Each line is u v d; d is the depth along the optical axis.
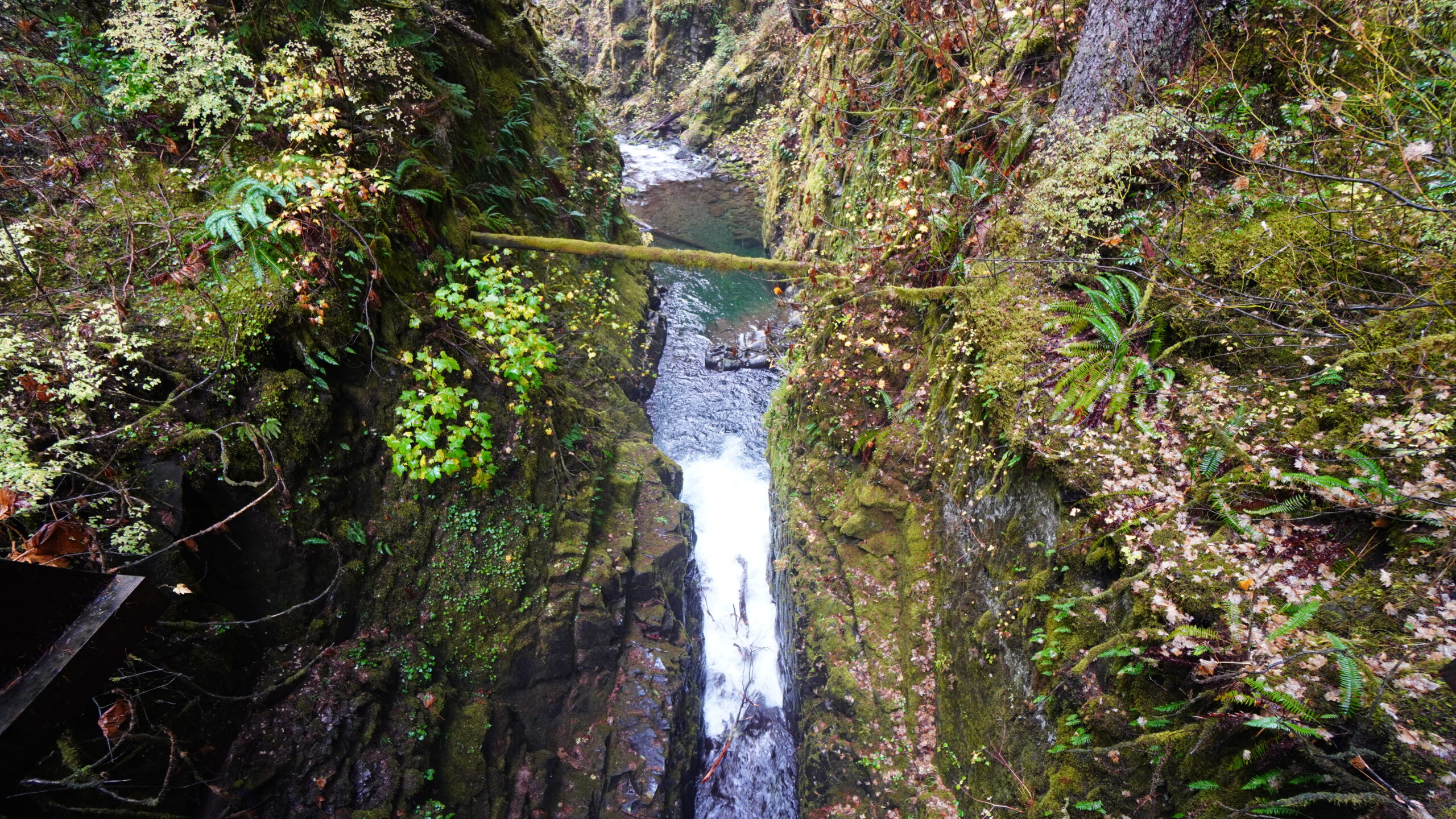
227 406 3.36
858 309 5.36
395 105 4.86
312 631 3.61
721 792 5.17
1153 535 2.51
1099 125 3.59
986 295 3.89
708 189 14.51
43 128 3.71
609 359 7.16
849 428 5.41
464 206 5.42
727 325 9.48
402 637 4.01
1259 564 2.31
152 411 3.10
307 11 4.34
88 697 1.67
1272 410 2.59
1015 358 3.51
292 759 3.31
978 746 3.52
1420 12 2.91
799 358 6.23
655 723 4.70
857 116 7.03
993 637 3.48
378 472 4.09
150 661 2.88
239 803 3.08
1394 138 2.62
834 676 4.71
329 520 3.75
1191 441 2.76
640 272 9.44
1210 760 2.18
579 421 5.74
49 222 3.43
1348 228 2.79
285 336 3.60
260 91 4.12
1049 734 2.93
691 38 18.84
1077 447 2.94
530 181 7.11
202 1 3.97
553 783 4.38
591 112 10.07
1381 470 2.21
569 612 4.73
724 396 8.09
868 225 5.50
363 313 4.00
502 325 4.19
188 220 3.66
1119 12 3.54
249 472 3.39
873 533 5.00
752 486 7.13
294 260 3.67
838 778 4.45
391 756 3.62
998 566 3.52
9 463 2.56
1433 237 2.46
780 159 11.30
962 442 4.07
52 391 2.81
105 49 3.96
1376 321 2.56
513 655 4.43
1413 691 1.83
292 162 3.78
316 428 3.71
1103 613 2.60
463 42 6.47
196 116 3.68
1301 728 1.83
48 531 2.64
